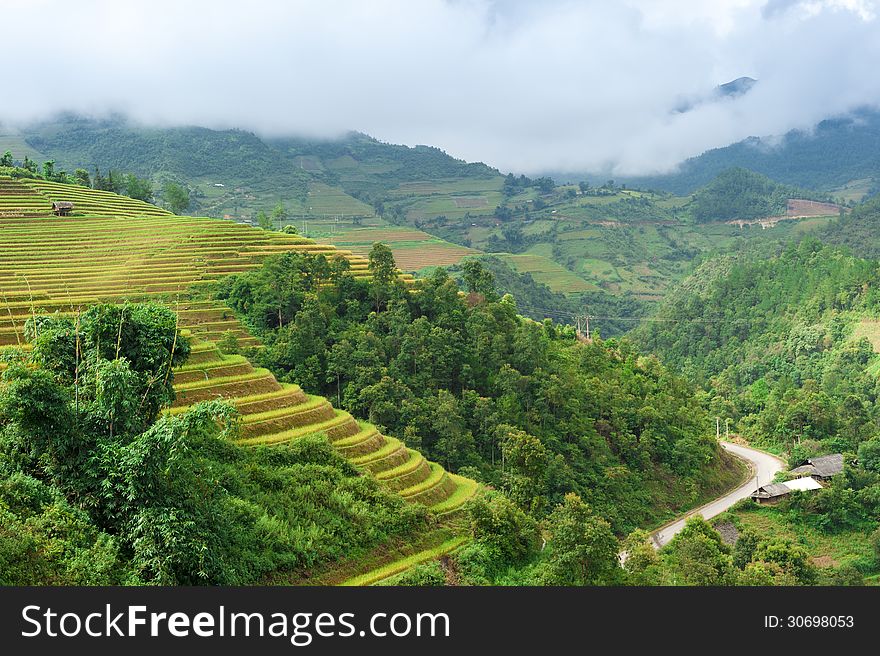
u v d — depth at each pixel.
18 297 81.00
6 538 35.19
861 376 174.62
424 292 119.12
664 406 132.50
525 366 115.56
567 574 55.44
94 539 37.81
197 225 142.25
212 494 45.75
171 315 48.25
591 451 109.75
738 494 120.25
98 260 122.25
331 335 104.50
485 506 61.66
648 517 106.12
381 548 55.41
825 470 117.75
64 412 39.19
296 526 50.66
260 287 109.00
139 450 38.84
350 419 75.00
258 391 72.00
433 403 98.81
